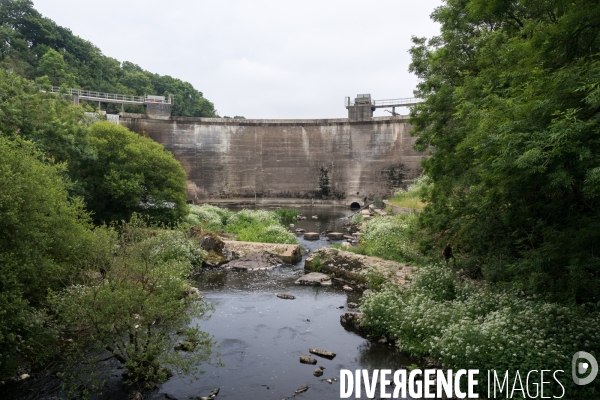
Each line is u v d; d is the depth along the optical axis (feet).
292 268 65.87
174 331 36.14
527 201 33.12
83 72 209.87
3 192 28.50
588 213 29.68
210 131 175.94
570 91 24.23
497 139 25.70
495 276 40.47
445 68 54.39
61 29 213.25
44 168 37.63
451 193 49.83
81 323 28.35
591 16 25.05
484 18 49.06
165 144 169.58
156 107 167.84
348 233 102.99
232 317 43.27
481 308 34.60
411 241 67.00
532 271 31.83
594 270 30.37
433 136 52.26
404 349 34.01
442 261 50.11
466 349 27.32
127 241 33.22
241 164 179.73
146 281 30.04
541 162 24.45
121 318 27.32
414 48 59.41
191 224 90.22
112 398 26.81
